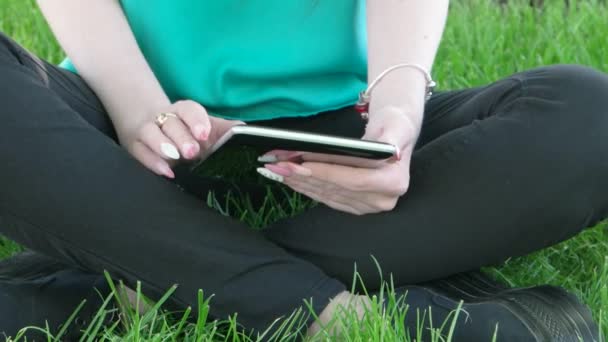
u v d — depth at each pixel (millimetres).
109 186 1526
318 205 1701
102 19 1797
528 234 1633
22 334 1582
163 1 1899
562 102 1630
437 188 1619
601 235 2008
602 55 2836
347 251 1631
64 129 1536
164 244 1527
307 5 1900
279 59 1914
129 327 1644
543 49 2973
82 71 1785
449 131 1825
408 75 1724
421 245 1618
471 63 2855
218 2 1884
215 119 1669
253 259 1548
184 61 1920
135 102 1709
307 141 1423
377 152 1435
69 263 1627
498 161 1611
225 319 1572
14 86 1543
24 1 3359
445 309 1557
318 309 1542
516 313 1525
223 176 2221
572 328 1528
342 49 1946
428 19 1791
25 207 1523
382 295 1556
